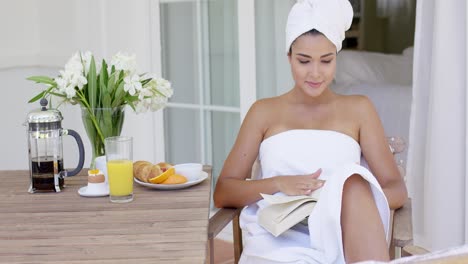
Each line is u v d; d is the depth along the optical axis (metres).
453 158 2.57
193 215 1.52
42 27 3.87
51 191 1.75
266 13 3.17
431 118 2.63
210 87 3.44
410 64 4.20
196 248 1.29
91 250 1.29
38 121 1.72
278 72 3.17
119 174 1.63
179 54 3.54
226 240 3.36
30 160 1.74
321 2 1.86
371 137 1.96
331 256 1.53
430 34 2.70
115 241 1.34
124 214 1.54
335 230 1.49
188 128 3.58
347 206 1.50
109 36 3.72
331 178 1.51
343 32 1.90
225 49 3.34
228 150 3.43
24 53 3.84
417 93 2.75
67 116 3.92
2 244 1.33
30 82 3.89
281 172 1.92
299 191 1.73
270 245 1.67
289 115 1.99
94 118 1.79
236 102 3.34
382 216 1.57
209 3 3.37
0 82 3.77
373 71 4.02
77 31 3.82
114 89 1.79
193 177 1.84
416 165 2.79
